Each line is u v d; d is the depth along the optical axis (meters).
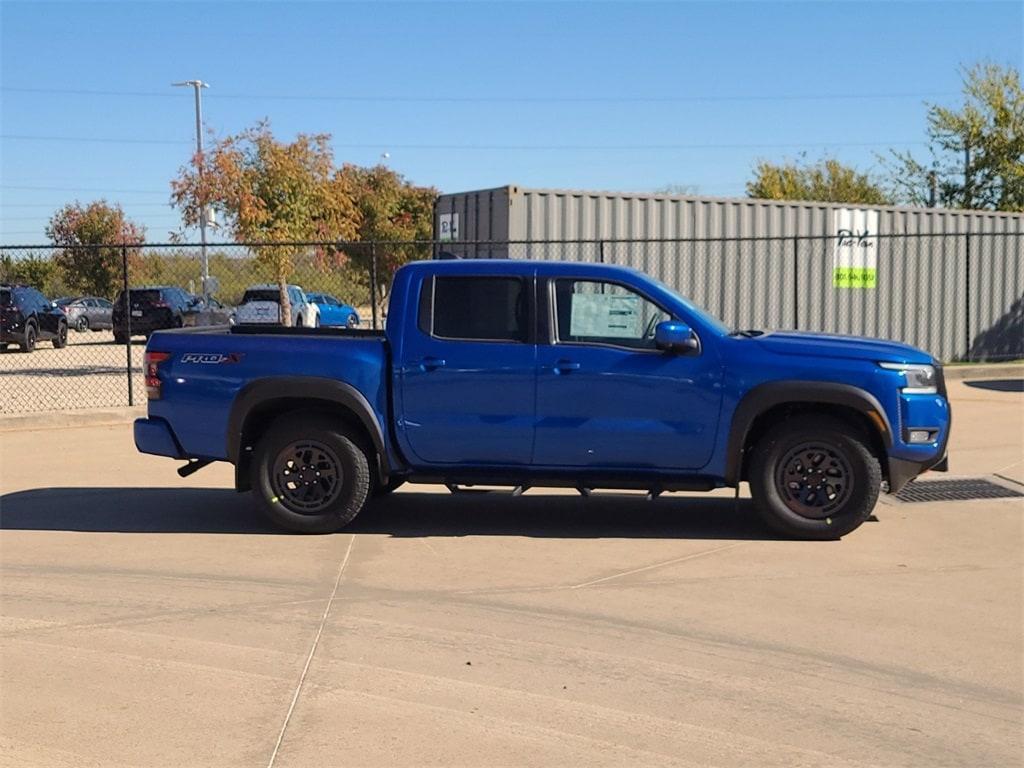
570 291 7.97
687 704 4.92
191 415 8.24
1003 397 15.80
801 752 4.43
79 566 7.35
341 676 5.26
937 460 7.85
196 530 8.41
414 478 8.21
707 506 9.26
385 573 7.14
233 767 4.28
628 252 17.55
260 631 5.95
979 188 34.00
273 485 8.17
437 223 19.06
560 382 7.87
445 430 8.00
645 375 7.80
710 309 18.12
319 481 8.17
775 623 6.07
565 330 7.95
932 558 7.48
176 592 6.72
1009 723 4.73
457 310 8.03
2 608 6.39
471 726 4.67
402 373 7.99
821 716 4.80
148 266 39.19
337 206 22.84
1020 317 20.64
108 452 12.04
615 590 6.73
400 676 5.26
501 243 14.97
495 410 7.94
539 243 15.34
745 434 7.74
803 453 7.88
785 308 18.69
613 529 8.41
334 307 33.41
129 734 4.59
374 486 8.88
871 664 5.44
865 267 19.19
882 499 9.36
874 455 7.85
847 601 6.49
